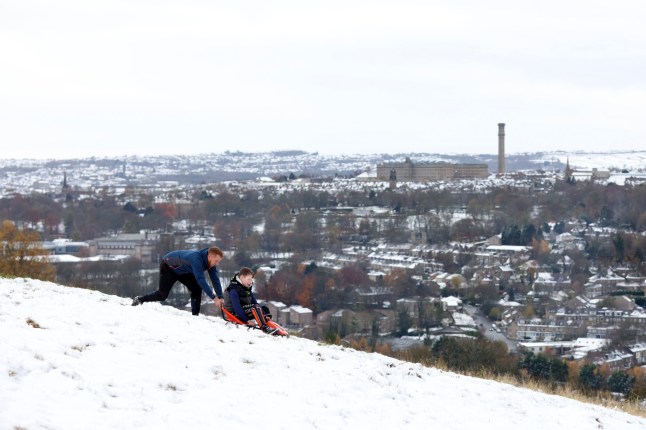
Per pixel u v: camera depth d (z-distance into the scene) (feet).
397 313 376.07
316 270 492.13
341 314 379.35
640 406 74.69
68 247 611.88
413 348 245.65
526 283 510.17
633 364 303.07
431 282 485.56
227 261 536.42
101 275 442.50
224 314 57.11
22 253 230.27
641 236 609.01
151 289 402.52
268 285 442.91
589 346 331.98
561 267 565.94
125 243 637.71
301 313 384.88
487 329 377.50
